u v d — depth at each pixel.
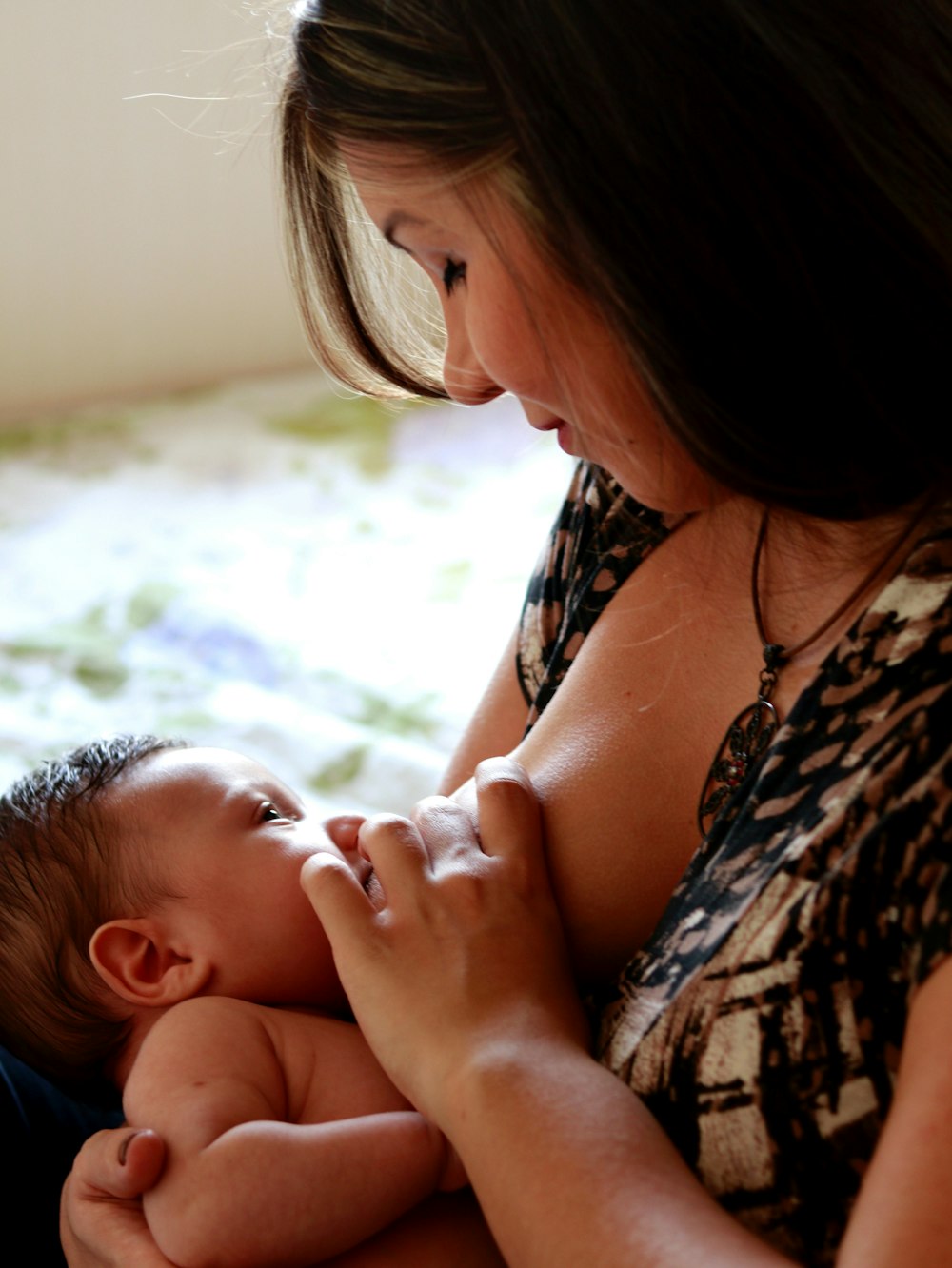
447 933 0.81
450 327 0.86
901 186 0.66
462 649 2.16
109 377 3.06
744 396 0.69
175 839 1.09
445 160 0.72
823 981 0.65
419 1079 0.76
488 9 0.68
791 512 0.74
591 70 0.66
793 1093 0.66
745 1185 0.69
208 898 1.07
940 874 0.62
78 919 1.09
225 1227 0.82
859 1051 0.65
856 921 0.65
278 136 0.95
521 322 0.76
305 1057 0.96
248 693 2.03
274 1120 0.89
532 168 0.68
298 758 1.87
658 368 0.69
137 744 1.20
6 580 2.33
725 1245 0.63
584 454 0.86
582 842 0.85
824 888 0.65
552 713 0.92
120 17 2.73
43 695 2.02
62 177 2.83
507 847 0.85
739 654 0.83
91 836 1.11
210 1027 0.94
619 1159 0.68
